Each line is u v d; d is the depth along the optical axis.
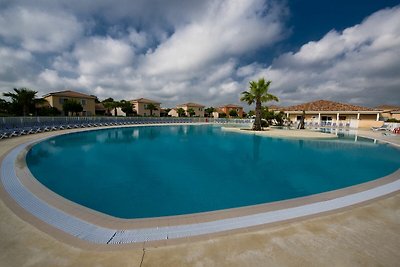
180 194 6.26
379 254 2.70
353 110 33.03
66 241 2.98
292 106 41.75
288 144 15.59
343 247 2.83
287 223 3.52
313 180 7.64
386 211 3.97
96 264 2.48
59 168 8.91
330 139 18.03
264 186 7.01
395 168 9.23
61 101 40.12
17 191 5.00
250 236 3.11
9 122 16.27
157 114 61.53
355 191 5.22
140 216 4.84
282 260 2.56
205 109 74.75
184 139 18.67
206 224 3.56
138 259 2.58
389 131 24.70
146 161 10.45
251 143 16.17
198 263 2.51
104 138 18.81
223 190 6.62
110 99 65.44
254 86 24.56
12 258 2.57
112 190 6.52
